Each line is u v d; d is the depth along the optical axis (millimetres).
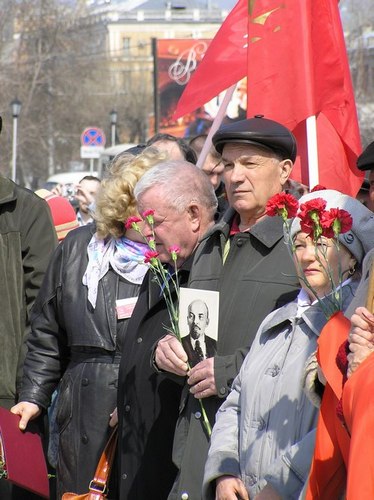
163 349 5191
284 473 4305
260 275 5078
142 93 77312
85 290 6238
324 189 5059
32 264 6895
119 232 6238
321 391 4184
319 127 6895
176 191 5426
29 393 6371
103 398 6129
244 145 5176
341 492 4086
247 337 5020
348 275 4629
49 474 7031
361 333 3904
